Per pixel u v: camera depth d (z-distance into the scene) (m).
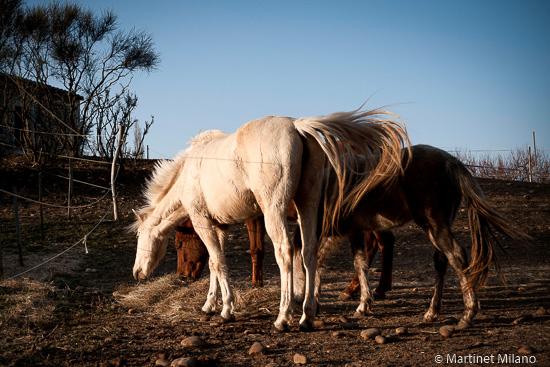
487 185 18.89
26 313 6.80
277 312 6.92
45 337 5.84
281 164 5.55
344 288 8.80
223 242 7.21
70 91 19.33
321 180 5.89
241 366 4.77
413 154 6.26
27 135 18.50
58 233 13.02
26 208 15.16
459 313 6.71
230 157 5.95
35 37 18.98
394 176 6.20
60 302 7.61
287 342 5.49
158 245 7.43
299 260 6.90
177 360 4.68
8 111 18.75
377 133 5.86
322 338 5.60
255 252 8.20
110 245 12.27
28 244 12.04
